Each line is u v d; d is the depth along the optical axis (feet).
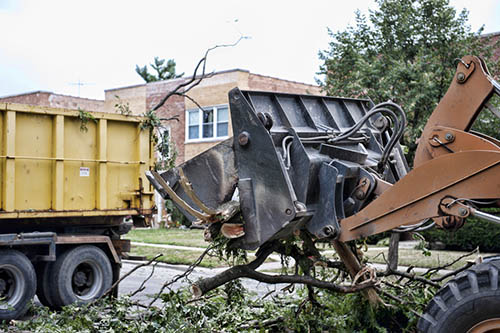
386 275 23.72
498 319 14.69
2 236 30.27
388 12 63.77
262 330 21.42
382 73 60.44
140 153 37.29
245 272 20.20
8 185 31.99
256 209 18.40
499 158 15.71
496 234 54.24
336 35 64.95
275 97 20.01
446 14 61.05
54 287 32.94
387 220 17.61
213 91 94.32
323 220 18.69
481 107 17.29
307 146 19.65
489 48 63.46
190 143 97.30
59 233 34.81
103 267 34.55
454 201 16.35
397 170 22.84
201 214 19.13
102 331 21.61
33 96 115.44
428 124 17.93
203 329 21.38
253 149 18.52
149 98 102.78
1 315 30.04
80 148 35.12
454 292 15.33
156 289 39.27
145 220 37.45
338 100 22.66
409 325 21.26
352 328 21.62
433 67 59.16
